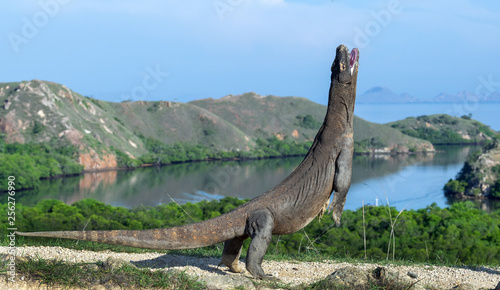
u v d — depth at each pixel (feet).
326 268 33.06
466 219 108.88
